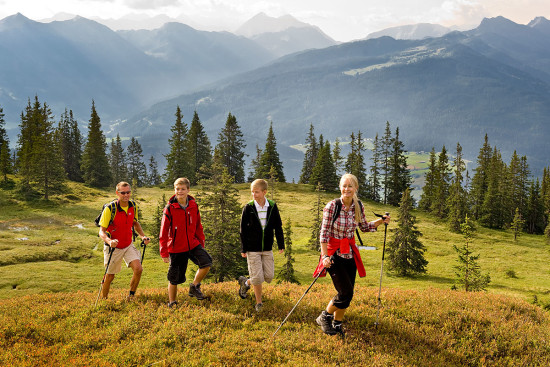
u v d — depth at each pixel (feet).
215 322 24.71
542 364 22.22
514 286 158.81
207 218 103.50
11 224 212.64
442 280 161.17
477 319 26.61
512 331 25.30
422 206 367.04
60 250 170.60
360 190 378.12
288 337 22.85
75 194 290.97
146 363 20.01
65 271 144.36
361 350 21.62
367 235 234.58
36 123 325.83
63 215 239.71
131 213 28.27
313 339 22.70
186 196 26.27
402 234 166.71
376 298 29.91
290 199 330.54
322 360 20.15
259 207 24.71
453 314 27.48
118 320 24.93
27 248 169.48
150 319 25.17
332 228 21.13
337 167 410.93
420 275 169.07
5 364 19.84
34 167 265.54
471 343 24.07
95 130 338.54
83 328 24.11
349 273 21.24
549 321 28.40
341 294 21.29
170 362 19.93
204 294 29.37
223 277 99.35
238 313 26.45
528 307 30.55
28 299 33.01
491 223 316.40
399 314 27.40
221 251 98.78
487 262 202.08
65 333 23.62
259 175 380.58
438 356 22.36
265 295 29.58
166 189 348.38
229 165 385.09
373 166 382.22
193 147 375.25
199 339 22.43
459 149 366.43
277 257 190.29
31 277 133.18
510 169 355.77
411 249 164.55
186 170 346.33
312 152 426.92
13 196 265.95
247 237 24.82
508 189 349.20
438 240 245.04
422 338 24.16
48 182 270.26
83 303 29.09
